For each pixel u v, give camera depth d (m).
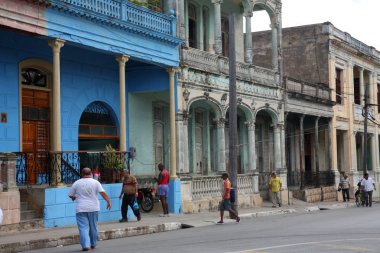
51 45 17.80
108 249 13.18
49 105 20.38
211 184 25.62
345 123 41.19
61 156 17.84
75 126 21.02
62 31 17.91
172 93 23.27
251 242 13.75
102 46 19.53
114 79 23.12
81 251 12.95
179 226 18.91
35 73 19.95
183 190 23.69
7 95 18.52
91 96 21.84
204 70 25.45
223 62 26.95
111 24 19.84
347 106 41.72
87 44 18.86
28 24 16.77
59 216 17.42
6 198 15.62
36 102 19.94
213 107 26.69
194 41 27.88
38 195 17.16
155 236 16.22
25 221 16.23
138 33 21.23
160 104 25.48
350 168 41.62
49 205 17.14
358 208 30.11
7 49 18.56
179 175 23.66
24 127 19.45
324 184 37.38
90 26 19.03
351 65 42.69
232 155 21.77
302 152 34.94
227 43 30.70
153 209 23.31
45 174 17.92
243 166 30.97
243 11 31.17
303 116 34.88
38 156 19.00
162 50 22.59
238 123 30.98
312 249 12.25
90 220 13.20
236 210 20.77
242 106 28.31
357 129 43.12
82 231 13.05
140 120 24.31
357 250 12.08
